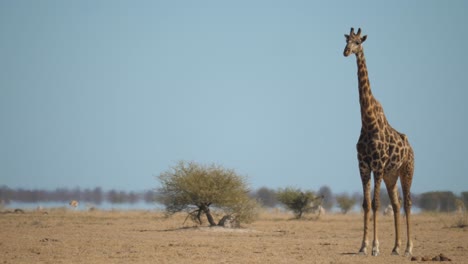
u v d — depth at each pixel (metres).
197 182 147.50
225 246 101.00
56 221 177.38
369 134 84.38
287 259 83.06
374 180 84.81
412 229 155.75
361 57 85.81
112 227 153.12
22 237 116.00
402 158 86.81
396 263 79.19
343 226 172.00
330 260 81.88
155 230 142.38
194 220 153.50
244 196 150.25
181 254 87.94
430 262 80.62
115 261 79.56
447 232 144.62
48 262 78.06
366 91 84.81
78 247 96.81
